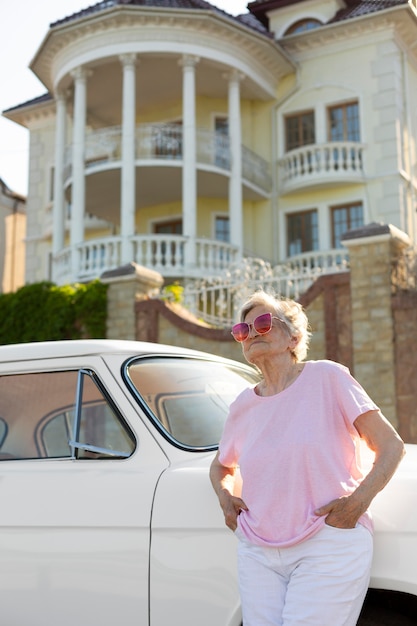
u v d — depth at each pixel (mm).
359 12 20266
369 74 19906
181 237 18344
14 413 3211
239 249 19297
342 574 2170
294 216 21219
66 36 19312
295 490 2268
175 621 2518
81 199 19203
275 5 21609
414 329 8969
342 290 9672
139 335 11195
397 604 2453
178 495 2613
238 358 10383
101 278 11641
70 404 3090
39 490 2848
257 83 20359
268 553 2287
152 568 2572
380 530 2324
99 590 2637
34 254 25062
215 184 20562
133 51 18656
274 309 2539
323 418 2318
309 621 2152
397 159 19312
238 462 2432
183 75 19641
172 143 19500
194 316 11312
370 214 19609
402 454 2264
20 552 2781
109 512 2680
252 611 2275
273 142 21484
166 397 3074
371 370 9125
